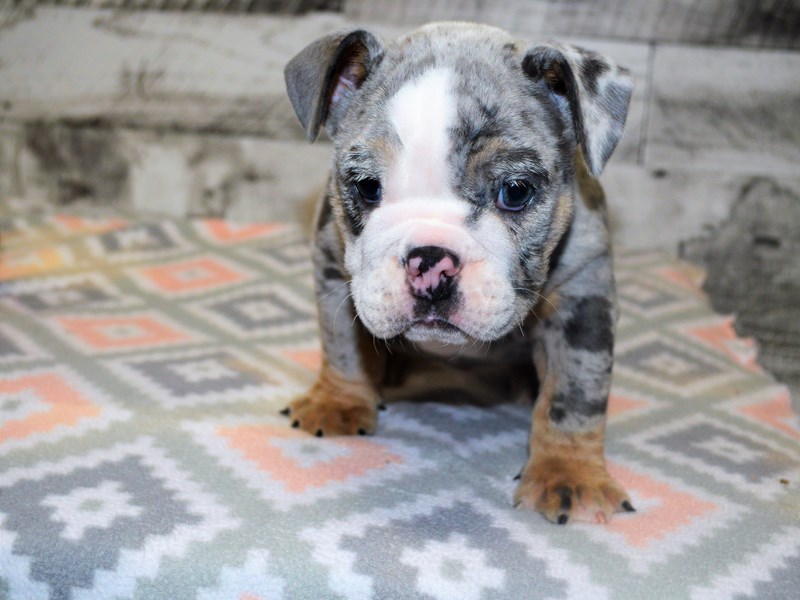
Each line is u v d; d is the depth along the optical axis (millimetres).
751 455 514
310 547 402
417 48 461
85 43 843
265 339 647
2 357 581
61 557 399
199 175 859
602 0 789
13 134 868
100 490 438
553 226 450
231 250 794
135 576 394
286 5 817
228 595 390
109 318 667
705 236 815
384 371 569
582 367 460
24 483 441
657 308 715
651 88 798
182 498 434
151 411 519
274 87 832
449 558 401
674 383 611
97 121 858
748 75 787
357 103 468
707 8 780
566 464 459
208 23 828
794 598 390
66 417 505
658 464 499
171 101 846
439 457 491
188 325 663
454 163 425
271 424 519
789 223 800
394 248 420
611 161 814
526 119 440
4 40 849
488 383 603
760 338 792
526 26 802
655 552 415
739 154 800
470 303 416
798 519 448
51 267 749
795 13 773
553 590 387
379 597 386
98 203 874
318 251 510
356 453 490
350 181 450
